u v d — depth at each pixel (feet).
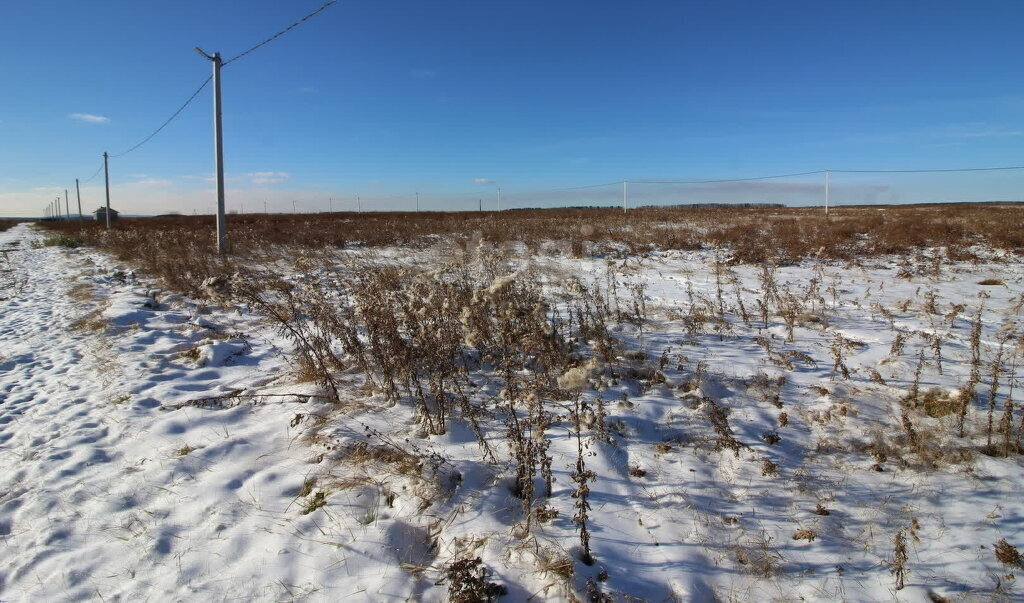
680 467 11.71
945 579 8.51
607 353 16.79
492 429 13.25
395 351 14.69
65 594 8.70
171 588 8.73
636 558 9.14
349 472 11.62
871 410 13.33
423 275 23.16
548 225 70.28
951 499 10.26
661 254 44.11
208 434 13.76
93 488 11.50
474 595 8.02
